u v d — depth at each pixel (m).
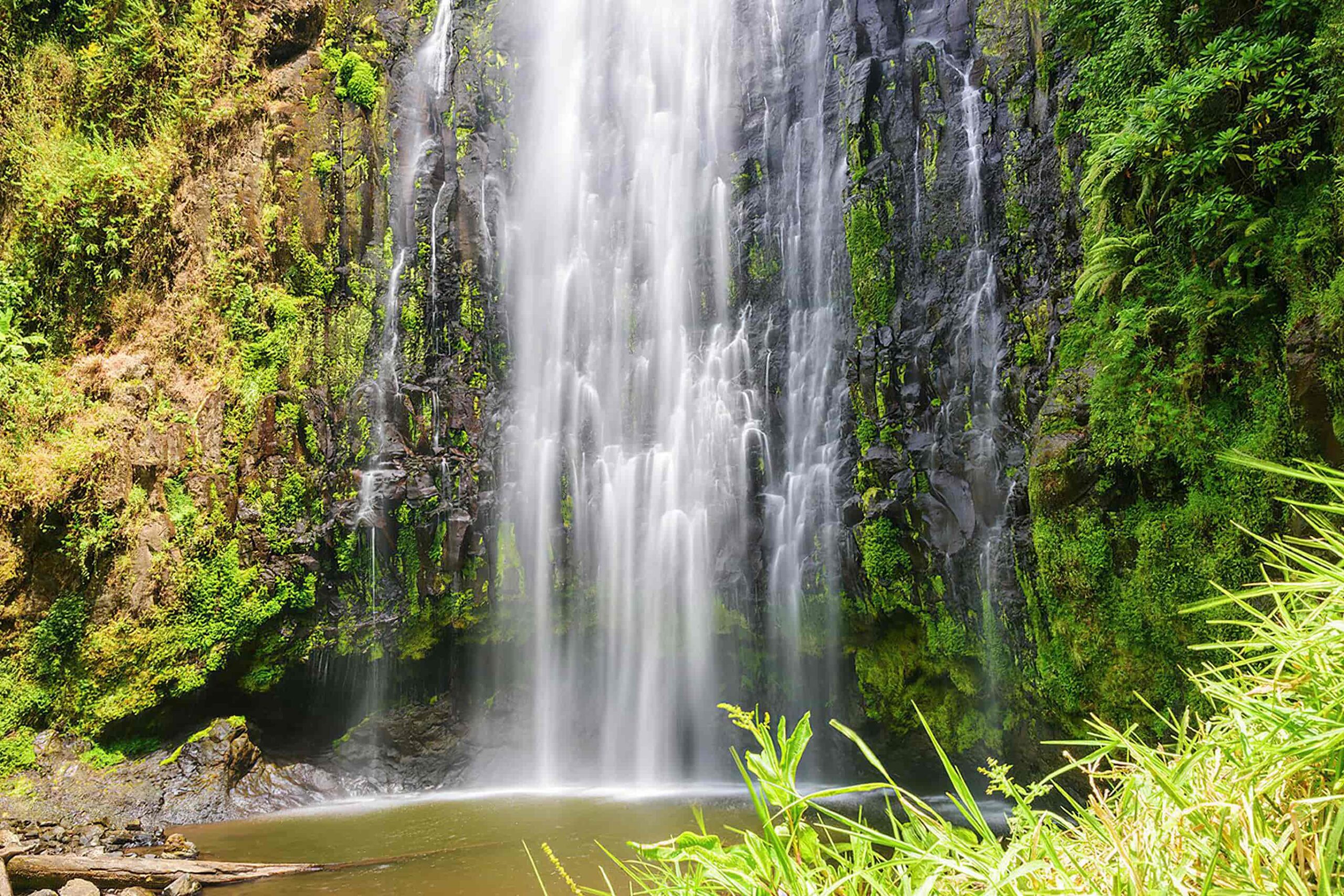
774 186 12.52
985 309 9.88
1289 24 6.10
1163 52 7.16
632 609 12.34
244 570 10.62
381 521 11.45
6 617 9.20
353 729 11.52
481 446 12.44
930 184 10.66
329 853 7.97
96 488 9.83
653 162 13.59
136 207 11.45
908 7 11.48
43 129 11.51
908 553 10.20
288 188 11.77
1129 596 7.18
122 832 8.51
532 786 11.87
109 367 10.68
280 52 12.25
